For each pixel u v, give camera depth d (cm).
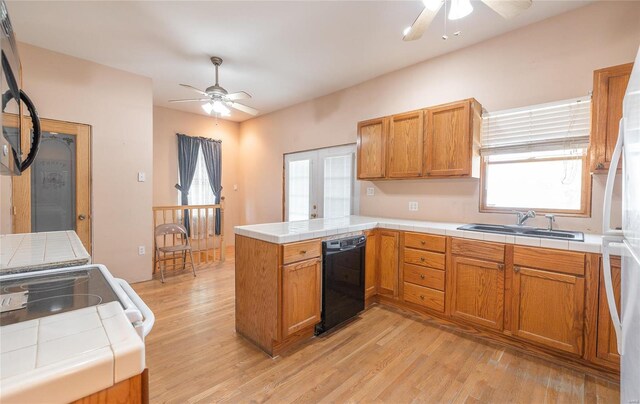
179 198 545
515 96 273
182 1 233
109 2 233
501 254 226
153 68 357
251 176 597
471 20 257
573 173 251
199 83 406
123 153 363
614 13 227
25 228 302
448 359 210
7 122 91
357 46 304
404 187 354
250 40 292
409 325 262
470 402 168
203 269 448
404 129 314
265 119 560
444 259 257
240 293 245
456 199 312
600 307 186
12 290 91
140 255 382
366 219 336
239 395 172
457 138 277
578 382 185
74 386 44
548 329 205
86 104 335
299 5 238
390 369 199
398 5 238
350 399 170
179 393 174
